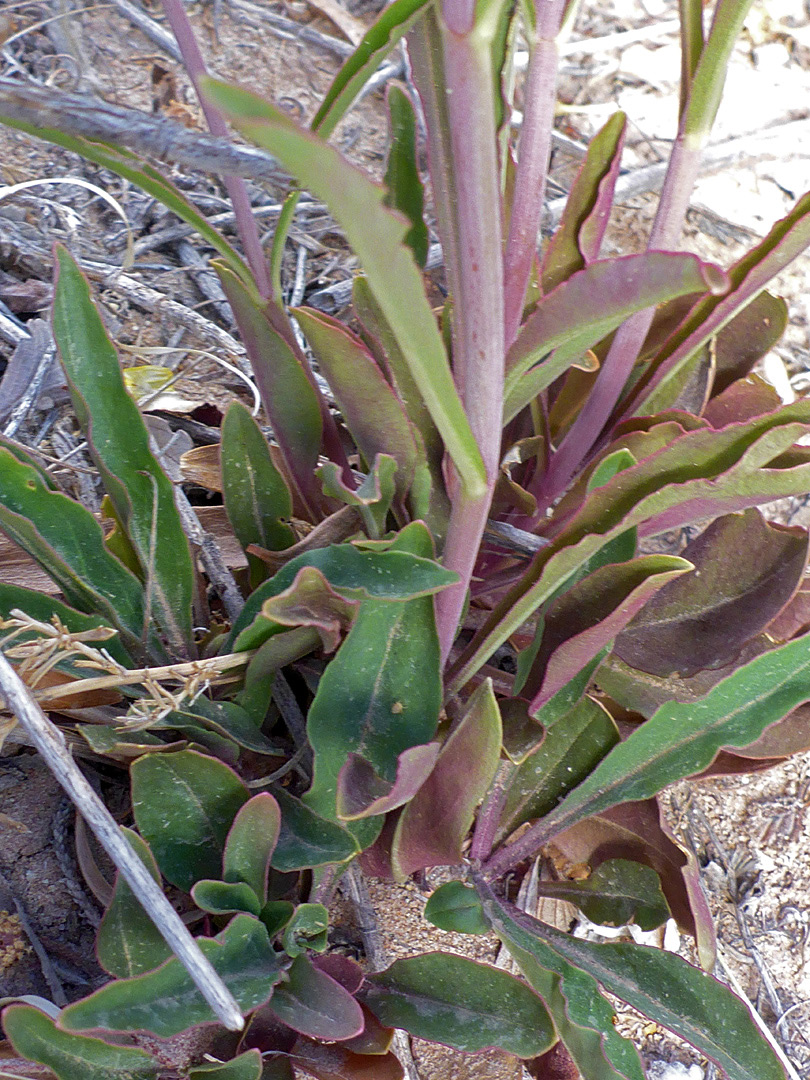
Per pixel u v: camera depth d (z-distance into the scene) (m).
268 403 0.22
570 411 0.26
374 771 0.19
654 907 0.22
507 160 0.22
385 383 0.19
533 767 0.22
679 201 0.21
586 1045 0.18
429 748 0.17
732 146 0.38
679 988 0.20
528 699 0.21
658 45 0.41
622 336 0.22
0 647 0.21
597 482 0.20
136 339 0.30
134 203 0.32
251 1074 0.17
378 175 0.35
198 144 0.14
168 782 0.19
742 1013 0.19
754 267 0.19
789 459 0.20
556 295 0.15
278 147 0.10
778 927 0.26
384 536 0.21
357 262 0.33
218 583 0.24
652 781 0.21
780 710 0.21
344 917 0.23
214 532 0.26
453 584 0.18
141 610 0.22
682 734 0.21
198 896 0.19
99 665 0.20
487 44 0.13
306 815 0.20
